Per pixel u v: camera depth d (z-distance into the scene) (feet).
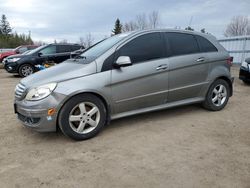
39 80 11.73
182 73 14.43
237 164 9.63
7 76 38.78
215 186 8.26
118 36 14.30
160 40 13.98
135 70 12.87
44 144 11.77
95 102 12.11
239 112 16.38
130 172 9.18
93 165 9.75
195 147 11.14
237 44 51.24
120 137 12.40
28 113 11.36
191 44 15.07
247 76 25.75
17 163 10.02
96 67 12.13
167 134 12.67
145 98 13.46
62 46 37.68
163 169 9.34
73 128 11.78
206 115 15.67
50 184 8.56
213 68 15.78
